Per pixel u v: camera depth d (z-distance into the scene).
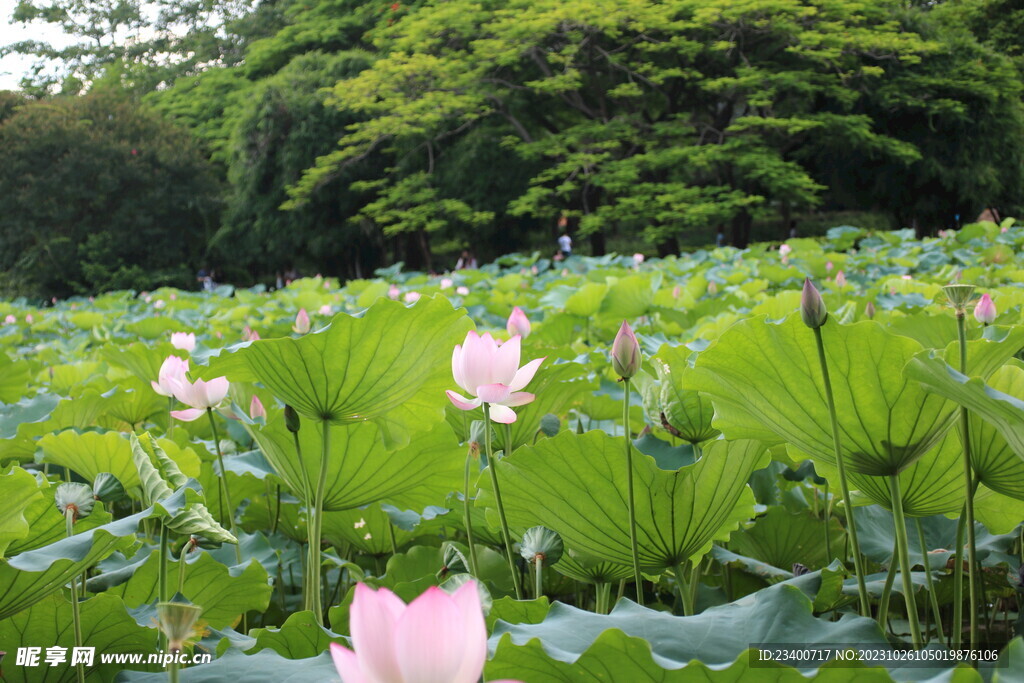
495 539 2.32
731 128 21.95
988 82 24.33
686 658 1.20
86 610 1.55
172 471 1.63
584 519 1.74
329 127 27.17
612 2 21.41
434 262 32.78
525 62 25.23
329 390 1.85
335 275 31.44
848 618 1.31
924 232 25.72
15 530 1.47
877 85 23.77
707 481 1.69
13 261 29.84
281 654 1.53
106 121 31.31
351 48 32.16
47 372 4.78
